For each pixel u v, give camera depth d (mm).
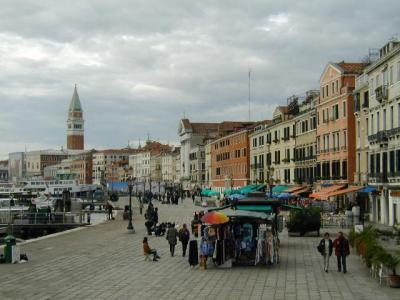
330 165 67625
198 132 173625
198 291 22000
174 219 63750
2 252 35406
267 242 28406
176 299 20516
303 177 78562
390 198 50094
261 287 22688
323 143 70312
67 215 62844
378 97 51500
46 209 76250
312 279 24406
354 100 60688
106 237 45688
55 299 20703
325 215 49906
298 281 23953
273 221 29984
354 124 62250
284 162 87188
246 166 110562
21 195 121125
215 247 27906
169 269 27797
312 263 29125
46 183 137500
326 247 26344
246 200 32375
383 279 23812
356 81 61594
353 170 62094
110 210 69750
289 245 37125
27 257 32844
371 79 55250
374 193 54188
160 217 67062
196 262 28547
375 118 54219
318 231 42938
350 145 62219
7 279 25234
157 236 46156
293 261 29922
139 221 65750
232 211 28984
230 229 28656
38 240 43656
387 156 50531
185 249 32656
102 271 27406
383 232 34625
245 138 110812
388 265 22688
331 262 29469
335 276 25156
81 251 36062
